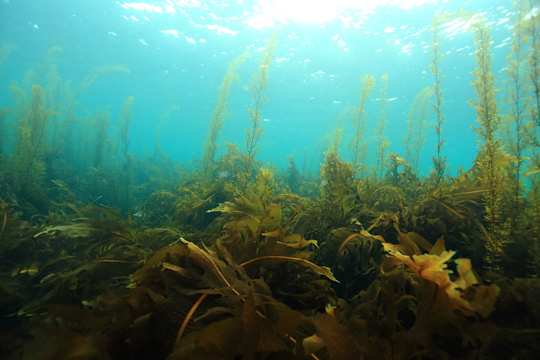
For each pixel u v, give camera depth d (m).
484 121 2.02
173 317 1.04
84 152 11.80
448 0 11.12
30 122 6.38
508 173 2.21
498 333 1.07
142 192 9.41
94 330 0.98
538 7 1.99
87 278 1.86
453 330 0.91
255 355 0.88
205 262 1.28
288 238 1.74
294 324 0.92
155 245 2.46
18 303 1.97
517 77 2.14
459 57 14.29
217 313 1.10
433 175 3.95
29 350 1.07
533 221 1.76
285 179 9.81
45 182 7.25
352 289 2.30
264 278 1.55
